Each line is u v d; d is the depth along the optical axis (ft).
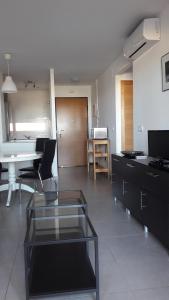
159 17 10.37
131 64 14.49
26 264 5.32
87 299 5.74
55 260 6.54
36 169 15.30
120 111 17.85
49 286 5.51
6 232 9.42
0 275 6.73
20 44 13.44
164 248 7.96
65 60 16.67
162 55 10.32
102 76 21.31
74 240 5.41
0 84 18.83
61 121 26.09
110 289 6.02
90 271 6.07
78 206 7.93
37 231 6.23
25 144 18.39
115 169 12.73
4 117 20.21
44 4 9.36
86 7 9.68
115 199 13.15
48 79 22.13
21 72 19.56
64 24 11.16
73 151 26.40
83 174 21.22
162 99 10.52
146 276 6.51
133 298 5.69
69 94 26.08
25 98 26.09
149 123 11.89
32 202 8.32
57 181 18.42
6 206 12.60
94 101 24.81
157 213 7.98
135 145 13.87
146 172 8.69
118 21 10.99
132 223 10.06
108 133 20.10
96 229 9.51
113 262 7.18
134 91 13.76
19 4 9.30
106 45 13.97
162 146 9.45
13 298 5.82
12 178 13.93
